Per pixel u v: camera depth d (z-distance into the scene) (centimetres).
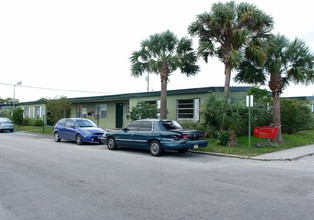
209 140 1433
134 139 1120
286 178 667
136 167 810
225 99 1230
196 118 1756
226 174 713
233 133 1235
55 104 2245
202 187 582
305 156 1046
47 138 1869
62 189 568
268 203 476
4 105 4041
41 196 520
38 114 3353
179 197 512
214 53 1366
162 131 1035
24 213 431
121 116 2542
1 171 746
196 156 1052
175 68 1549
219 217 412
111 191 553
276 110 1351
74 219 407
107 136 1246
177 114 1884
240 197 511
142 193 539
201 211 438
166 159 973
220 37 1348
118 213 430
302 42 1268
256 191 552
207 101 1295
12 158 972
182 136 986
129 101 2225
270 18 1300
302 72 1229
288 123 1722
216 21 1246
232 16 1243
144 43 1558
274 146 1242
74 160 934
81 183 617
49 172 734
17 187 584
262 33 1337
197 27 1351
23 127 2909
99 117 2714
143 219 406
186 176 689
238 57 1218
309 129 2070
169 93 1891
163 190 559
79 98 2645
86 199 501
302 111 1758
